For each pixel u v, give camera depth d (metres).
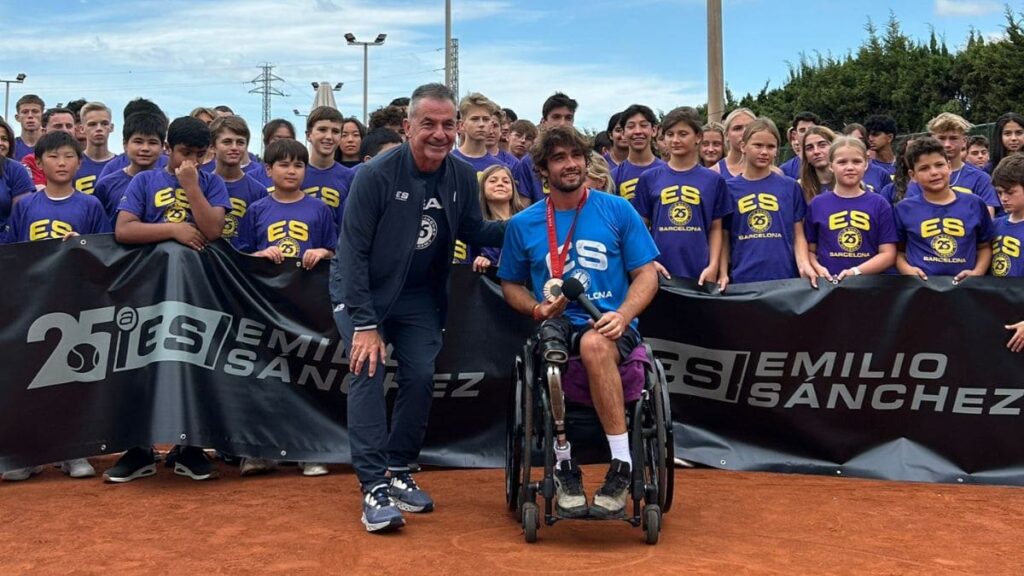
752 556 4.45
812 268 6.62
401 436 5.30
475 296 6.52
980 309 6.20
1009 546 4.67
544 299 5.05
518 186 7.41
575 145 4.96
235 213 6.92
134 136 6.88
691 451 6.46
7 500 5.51
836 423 6.33
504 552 4.49
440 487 5.89
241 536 4.75
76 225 6.51
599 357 4.66
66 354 5.92
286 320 6.26
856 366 6.30
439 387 6.49
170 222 6.16
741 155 7.62
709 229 6.85
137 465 6.09
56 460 5.90
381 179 4.97
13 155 8.11
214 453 7.02
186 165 5.95
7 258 5.85
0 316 5.83
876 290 6.29
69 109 10.55
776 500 5.56
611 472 4.64
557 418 4.64
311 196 6.85
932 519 5.17
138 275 6.03
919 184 6.60
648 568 4.25
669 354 6.50
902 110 26.70
